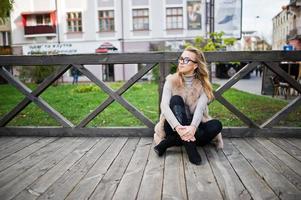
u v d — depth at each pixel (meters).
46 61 3.32
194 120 2.50
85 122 3.40
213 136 2.70
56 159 2.60
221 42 13.38
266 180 2.07
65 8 21.38
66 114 5.66
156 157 2.61
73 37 21.59
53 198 1.84
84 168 2.36
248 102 6.82
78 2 21.22
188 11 20.39
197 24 20.48
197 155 2.44
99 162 2.50
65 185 2.03
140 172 2.25
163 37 20.92
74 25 21.52
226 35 19.61
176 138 2.60
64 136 3.44
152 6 20.70
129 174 2.21
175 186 1.98
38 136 3.46
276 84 7.62
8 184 2.06
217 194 1.86
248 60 3.12
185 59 2.66
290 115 4.89
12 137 3.43
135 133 3.37
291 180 2.07
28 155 2.72
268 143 3.04
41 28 21.47
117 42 21.22
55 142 3.19
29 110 5.97
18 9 21.69
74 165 2.44
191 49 2.72
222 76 17.58
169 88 2.74
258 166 2.35
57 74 3.35
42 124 4.71
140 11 20.91
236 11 19.36
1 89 11.89
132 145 3.03
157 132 2.80
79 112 5.89
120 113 5.49
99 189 1.96
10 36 22.50
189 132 2.43
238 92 9.34
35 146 3.04
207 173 2.21
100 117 5.14
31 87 13.05
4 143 3.16
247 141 3.12
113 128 3.39
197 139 2.70
